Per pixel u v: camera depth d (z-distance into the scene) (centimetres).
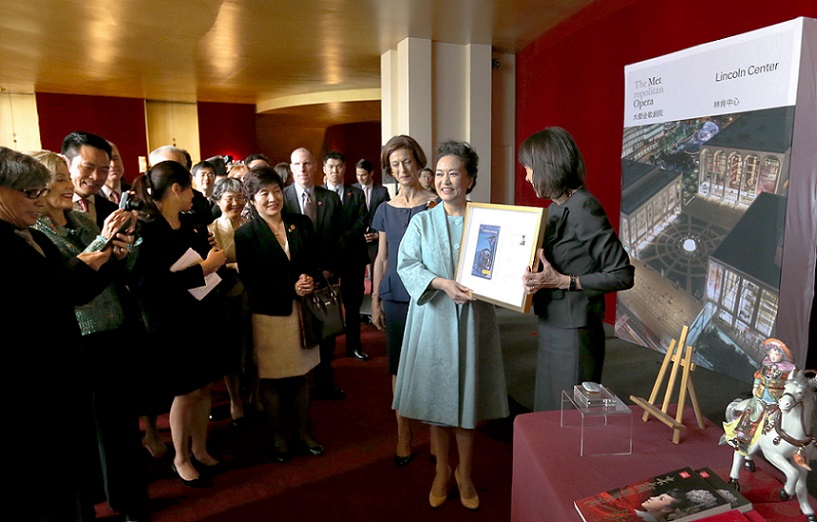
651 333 429
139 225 213
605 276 172
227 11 549
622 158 451
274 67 853
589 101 548
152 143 1216
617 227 516
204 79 961
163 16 568
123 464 217
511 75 708
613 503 106
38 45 700
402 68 656
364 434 308
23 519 155
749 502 102
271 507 237
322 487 252
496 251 190
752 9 367
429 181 436
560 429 149
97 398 211
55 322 163
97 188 236
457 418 211
